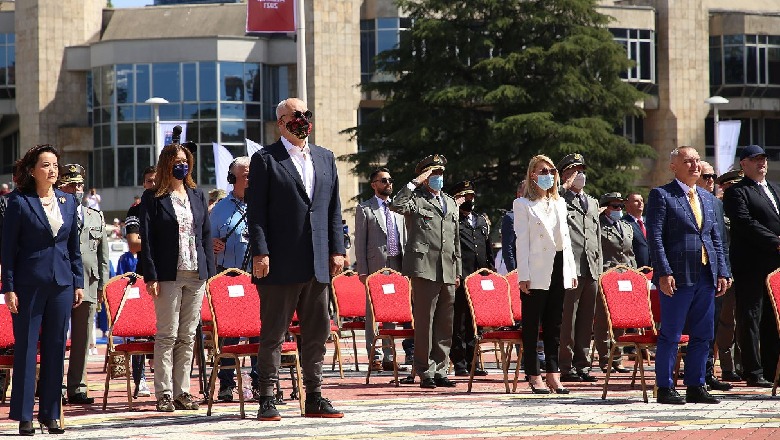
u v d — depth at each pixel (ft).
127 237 42.42
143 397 45.91
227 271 40.24
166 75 207.92
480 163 155.53
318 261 34.86
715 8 221.25
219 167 74.23
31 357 34.30
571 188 51.47
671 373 40.22
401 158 161.99
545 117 152.66
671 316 39.81
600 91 160.76
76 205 35.53
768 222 45.68
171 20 219.61
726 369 49.14
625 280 43.73
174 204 39.27
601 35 161.58
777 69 216.33
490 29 157.07
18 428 35.32
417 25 160.35
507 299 48.62
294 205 34.76
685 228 39.65
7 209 34.55
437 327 47.91
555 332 44.11
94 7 221.05
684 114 212.23
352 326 57.06
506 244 54.39
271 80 211.82
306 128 34.99
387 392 45.70
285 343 37.22
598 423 34.42
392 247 56.70
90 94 217.77
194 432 33.14
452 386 47.85
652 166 212.43
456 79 159.63
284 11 86.84
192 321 39.58
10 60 222.07
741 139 218.18
